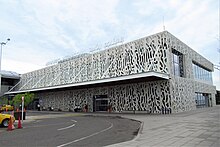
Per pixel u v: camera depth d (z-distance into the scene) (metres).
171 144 8.20
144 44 33.16
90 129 14.18
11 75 62.94
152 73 26.03
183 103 33.19
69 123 19.02
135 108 33.16
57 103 50.28
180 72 35.78
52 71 52.12
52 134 11.96
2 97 56.62
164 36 31.14
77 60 45.19
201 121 16.34
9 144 9.08
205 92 48.19
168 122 16.84
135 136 10.90
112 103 37.00
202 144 8.01
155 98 30.91
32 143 9.24
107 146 8.16
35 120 23.44
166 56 30.55
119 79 29.61
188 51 39.34
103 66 39.06
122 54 36.00
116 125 16.73
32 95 34.03
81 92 44.03
